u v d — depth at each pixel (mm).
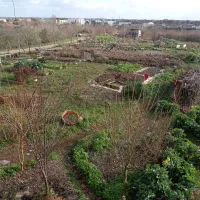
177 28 55938
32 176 5242
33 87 10914
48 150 4562
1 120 6977
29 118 4574
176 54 22453
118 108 8094
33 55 19922
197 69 13133
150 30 47188
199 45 32906
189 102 9469
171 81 12523
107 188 4898
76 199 4676
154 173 4812
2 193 4723
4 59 17938
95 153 6160
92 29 43750
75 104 9344
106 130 7180
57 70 14930
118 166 5637
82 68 15898
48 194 4605
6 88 10852
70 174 5422
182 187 4695
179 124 7762
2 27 24484
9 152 6184
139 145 6207
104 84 12250
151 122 7547
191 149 5902
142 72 15281
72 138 7000
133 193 4844
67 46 25828
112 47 25781
